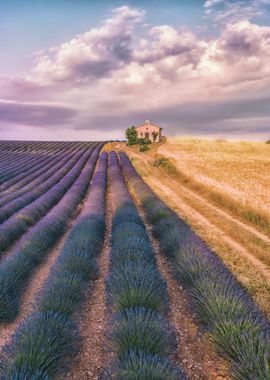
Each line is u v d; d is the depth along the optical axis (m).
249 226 10.59
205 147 53.03
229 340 3.32
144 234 7.73
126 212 9.90
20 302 4.96
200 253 5.92
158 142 65.56
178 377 2.75
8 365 2.90
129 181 21.88
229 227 10.12
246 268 6.32
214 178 21.30
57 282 4.78
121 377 2.65
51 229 8.53
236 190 16.34
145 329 3.33
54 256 7.32
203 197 16.36
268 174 23.66
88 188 19.44
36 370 2.78
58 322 3.62
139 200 14.84
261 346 3.03
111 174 23.52
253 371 2.78
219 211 12.96
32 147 65.38
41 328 3.40
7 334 4.06
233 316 3.64
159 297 4.33
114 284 4.77
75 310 4.57
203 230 9.56
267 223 10.27
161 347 3.25
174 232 7.52
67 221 10.45
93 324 4.29
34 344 3.14
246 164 30.52
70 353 3.55
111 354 3.58
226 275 5.09
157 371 2.62
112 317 4.04
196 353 3.55
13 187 17.56
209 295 4.12
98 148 62.62
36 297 4.68
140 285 4.46
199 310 4.14
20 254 6.24
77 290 4.85
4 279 4.95
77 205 13.75
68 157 43.31
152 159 39.34
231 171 25.34
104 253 7.46
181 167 27.58
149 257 6.15
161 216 10.05
